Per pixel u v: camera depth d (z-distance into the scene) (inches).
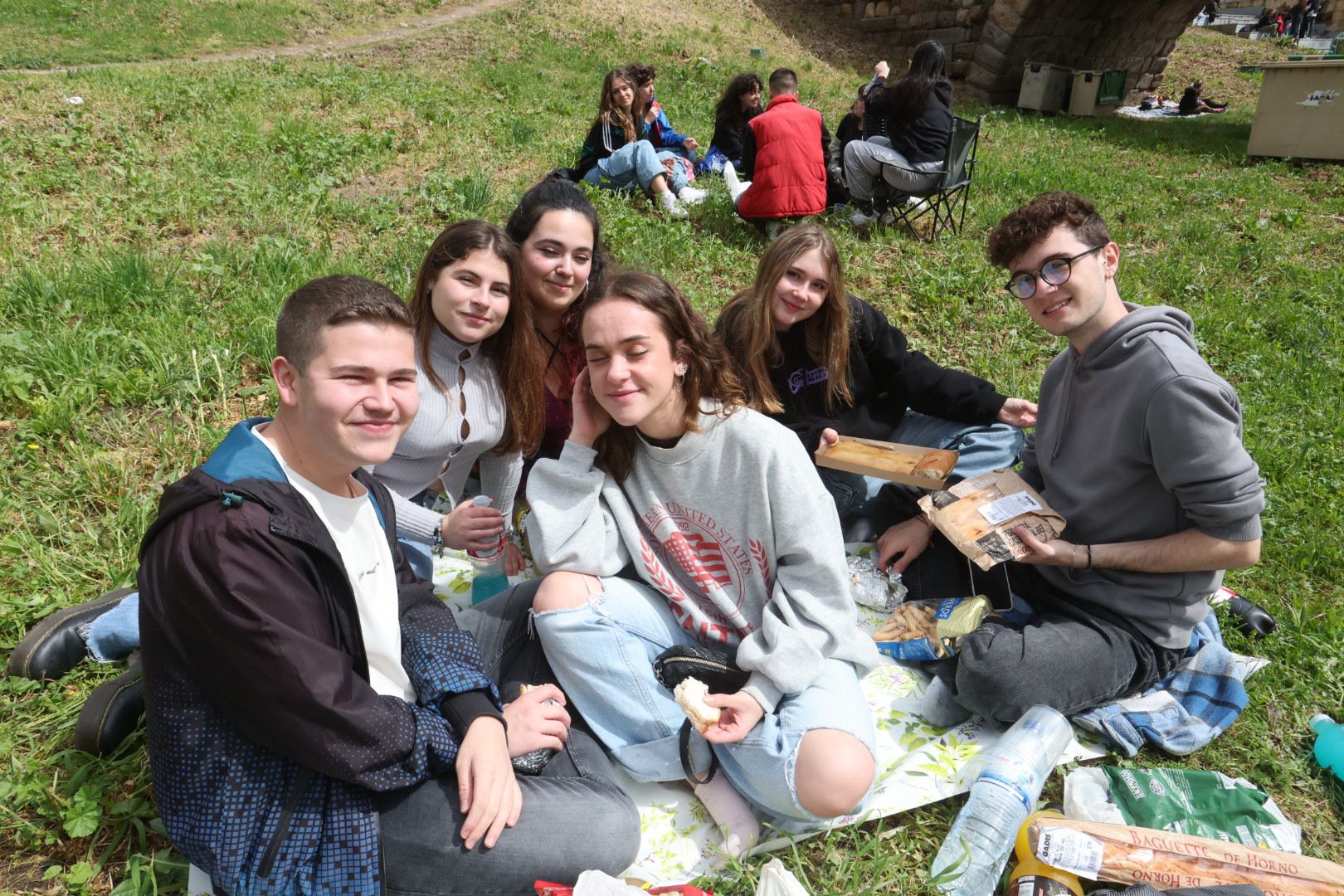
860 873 81.7
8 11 520.7
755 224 260.1
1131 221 301.6
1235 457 89.2
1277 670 110.6
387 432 69.6
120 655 98.7
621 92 272.5
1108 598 100.0
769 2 733.9
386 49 511.2
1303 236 287.7
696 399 88.2
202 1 583.2
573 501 93.1
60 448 132.0
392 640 77.3
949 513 104.2
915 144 254.7
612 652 87.3
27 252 190.4
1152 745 98.1
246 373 156.5
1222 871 76.3
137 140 271.7
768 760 80.9
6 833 81.4
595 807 76.8
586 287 127.4
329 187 247.4
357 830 69.4
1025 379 181.9
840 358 124.7
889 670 107.7
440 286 105.4
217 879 68.7
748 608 94.6
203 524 64.7
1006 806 82.7
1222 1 1177.4
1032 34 644.7
